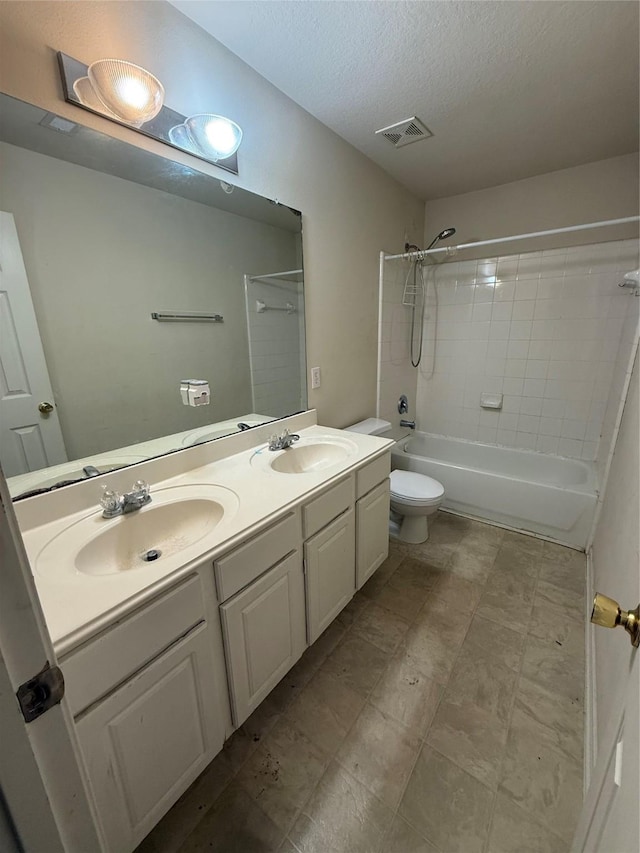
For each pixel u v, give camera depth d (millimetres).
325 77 1519
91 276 1127
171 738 890
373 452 1646
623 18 1228
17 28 898
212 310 1506
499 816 983
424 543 2275
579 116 1798
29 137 955
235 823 984
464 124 1855
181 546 1121
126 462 1266
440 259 2930
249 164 1522
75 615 708
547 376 2664
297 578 1270
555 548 2201
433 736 1188
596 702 1148
